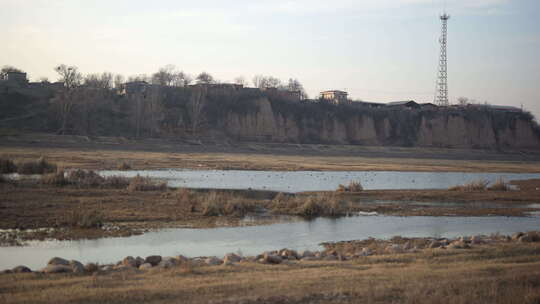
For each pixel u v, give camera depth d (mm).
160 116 107500
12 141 77750
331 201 28344
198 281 10688
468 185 42250
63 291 9617
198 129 108750
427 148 126750
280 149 103938
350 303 9117
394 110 143500
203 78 144000
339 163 80000
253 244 19188
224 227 22875
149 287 10016
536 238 18406
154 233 20922
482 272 11711
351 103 150000
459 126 141125
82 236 19750
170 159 70312
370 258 14109
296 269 12430
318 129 126562
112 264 13938
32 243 18250
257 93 127750
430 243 19156
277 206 28938
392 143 132750
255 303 9016
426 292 9719
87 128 95625
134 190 32906
